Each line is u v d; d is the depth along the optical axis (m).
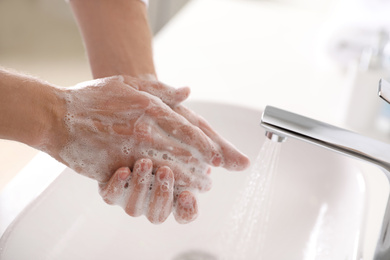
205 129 0.52
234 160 0.50
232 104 0.73
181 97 0.52
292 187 0.66
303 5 1.38
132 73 0.59
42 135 0.44
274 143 0.49
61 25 2.42
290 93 0.84
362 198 0.54
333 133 0.38
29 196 0.51
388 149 0.37
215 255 0.58
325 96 0.84
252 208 0.58
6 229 0.45
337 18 0.97
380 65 0.69
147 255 0.56
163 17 2.05
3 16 2.41
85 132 0.45
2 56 2.10
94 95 0.46
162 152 0.48
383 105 0.71
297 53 1.03
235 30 1.13
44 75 2.00
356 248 0.46
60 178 0.53
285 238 0.59
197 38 1.05
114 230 0.57
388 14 0.84
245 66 0.93
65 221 0.52
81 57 2.18
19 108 0.41
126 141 0.46
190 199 0.45
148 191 0.45
